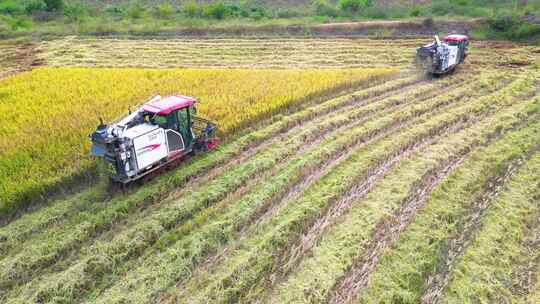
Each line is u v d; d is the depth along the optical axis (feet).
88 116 59.41
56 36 123.03
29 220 40.73
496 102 66.23
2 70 92.07
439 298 32.19
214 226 39.19
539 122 59.06
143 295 32.17
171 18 132.46
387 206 41.47
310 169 48.83
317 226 39.37
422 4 132.67
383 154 51.21
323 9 127.75
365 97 70.79
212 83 74.59
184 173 48.44
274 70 85.40
